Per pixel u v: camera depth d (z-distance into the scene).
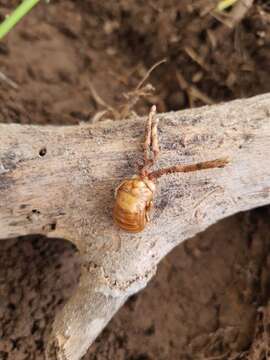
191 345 0.19
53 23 0.24
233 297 0.20
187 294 0.20
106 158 0.15
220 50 0.22
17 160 0.15
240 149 0.16
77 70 0.23
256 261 0.20
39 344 0.19
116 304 0.16
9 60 0.23
